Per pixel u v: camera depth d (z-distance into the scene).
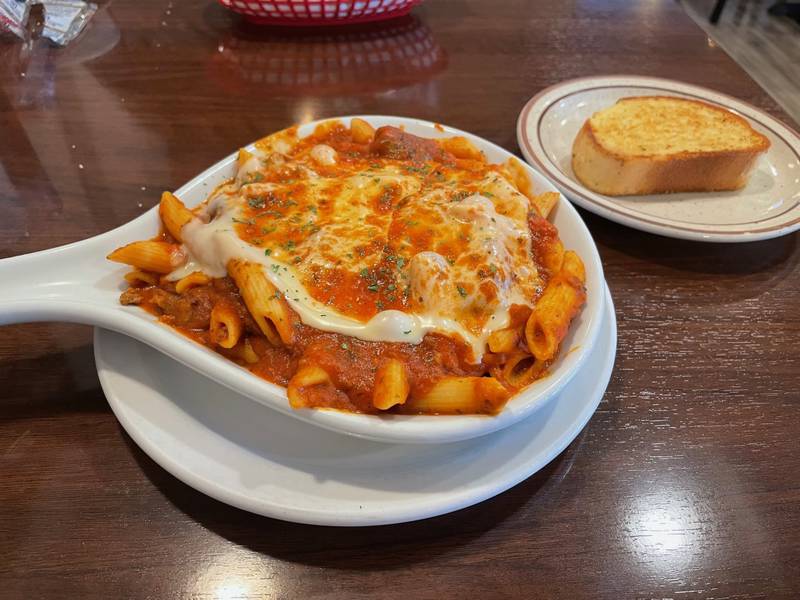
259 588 0.21
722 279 0.33
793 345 0.30
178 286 0.26
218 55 0.48
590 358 0.26
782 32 0.93
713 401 0.27
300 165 0.31
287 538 0.22
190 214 0.28
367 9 0.51
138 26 0.51
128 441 0.25
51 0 0.52
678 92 0.45
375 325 0.24
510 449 0.23
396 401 0.22
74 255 0.26
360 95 0.45
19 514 0.22
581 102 0.45
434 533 0.22
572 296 0.25
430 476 0.22
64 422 0.25
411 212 0.27
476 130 0.43
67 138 0.40
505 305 0.25
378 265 0.26
